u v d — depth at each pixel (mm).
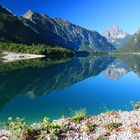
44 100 39000
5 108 33625
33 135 15219
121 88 50219
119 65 119375
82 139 14727
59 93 45562
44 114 29906
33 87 52406
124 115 18859
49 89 49938
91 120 18344
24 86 53562
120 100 38156
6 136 15477
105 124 17031
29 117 28578
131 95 42281
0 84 56250
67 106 34469
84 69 96312
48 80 63594
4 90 48531
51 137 14688
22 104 36188
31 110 32281
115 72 84812
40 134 15312
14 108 33625
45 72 82562
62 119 19234
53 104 35906
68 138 14945
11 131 15781
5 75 72562
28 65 110875
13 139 14656
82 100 38625
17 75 72938
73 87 52656
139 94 43125
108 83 58312
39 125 16734
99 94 43812
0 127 20766
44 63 125688
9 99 39906
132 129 15531
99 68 101312
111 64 126938
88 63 134000
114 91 46594
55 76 72312
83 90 48562
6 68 94500
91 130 16172
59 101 38125
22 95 43562
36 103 36781
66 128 16562
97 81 62281
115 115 19094
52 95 43500
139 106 21469
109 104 35219
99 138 14625
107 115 19375
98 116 19375
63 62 138250
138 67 105688
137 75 74688
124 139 14156
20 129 15211
